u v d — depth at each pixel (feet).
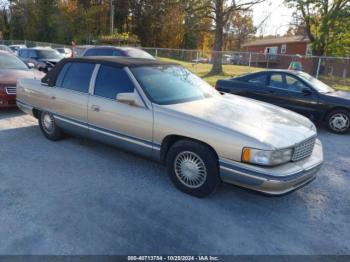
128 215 10.71
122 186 12.82
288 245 9.54
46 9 150.92
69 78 16.31
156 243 9.30
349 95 24.35
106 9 143.02
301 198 12.62
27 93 18.80
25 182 12.85
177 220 10.54
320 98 23.50
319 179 14.58
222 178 11.25
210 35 154.20
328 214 11.48
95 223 10.16
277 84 25.54
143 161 15.47
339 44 71.51
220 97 14.99
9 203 11.18
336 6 68.44
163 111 12.41
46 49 52.90
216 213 11.11
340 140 21.68
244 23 126.41
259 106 14.33
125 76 13.80
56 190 12.28
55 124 17.39
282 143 10.62
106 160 15.48
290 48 142.72
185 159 12.07
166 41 146.51
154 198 11.93
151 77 13.97
